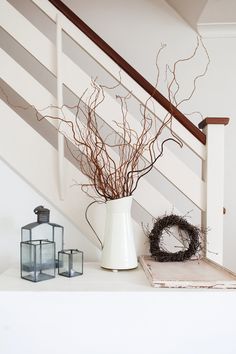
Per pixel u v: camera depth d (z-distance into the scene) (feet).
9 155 4.36
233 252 6.95
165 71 6.97
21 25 4.46
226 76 7.00
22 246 3.55
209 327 3.04
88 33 4.41
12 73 4.45
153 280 3.19
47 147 4.39
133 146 4.30
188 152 6.82
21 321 3.04
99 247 4.45
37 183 4.36
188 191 4.51
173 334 3.03
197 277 3.31
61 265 3.68
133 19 7.02
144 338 3.04
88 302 3.03
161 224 4.24
